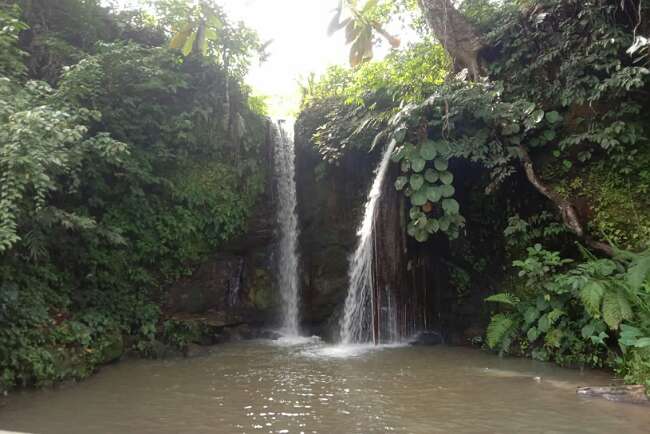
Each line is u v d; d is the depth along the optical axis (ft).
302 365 24.48
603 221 25.00
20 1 29.53
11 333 20.01
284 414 16.60
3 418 16.29
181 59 32.96
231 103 35.81
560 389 19.54
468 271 32.32
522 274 25.09
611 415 16.22
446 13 31.53
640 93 25.30
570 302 24.40
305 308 35.32
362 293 32.96
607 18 26.12
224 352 28.19
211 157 33.83
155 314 29.04
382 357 26.45
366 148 34.17
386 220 32.78
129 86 30.37
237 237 34.24
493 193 30.91
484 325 30.42
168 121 32.42
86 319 24.80
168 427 15.35
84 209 27.30
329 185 36.24
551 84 27.86
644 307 20.31
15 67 24.68
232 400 18.28
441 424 15.48
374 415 16.43
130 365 24.58
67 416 16.48
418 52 35.70
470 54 31.17
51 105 24.13
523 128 28.09
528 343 25.99
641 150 24.99
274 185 37.37
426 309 32.78
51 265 25.62
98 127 28.78
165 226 30.86
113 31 33.96
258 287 34.68
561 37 27.73
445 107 28.91
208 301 32.71
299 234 37.06
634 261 21.15
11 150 18.65
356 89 36.96
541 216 27.89
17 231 22.91
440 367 23.84
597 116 26.17
